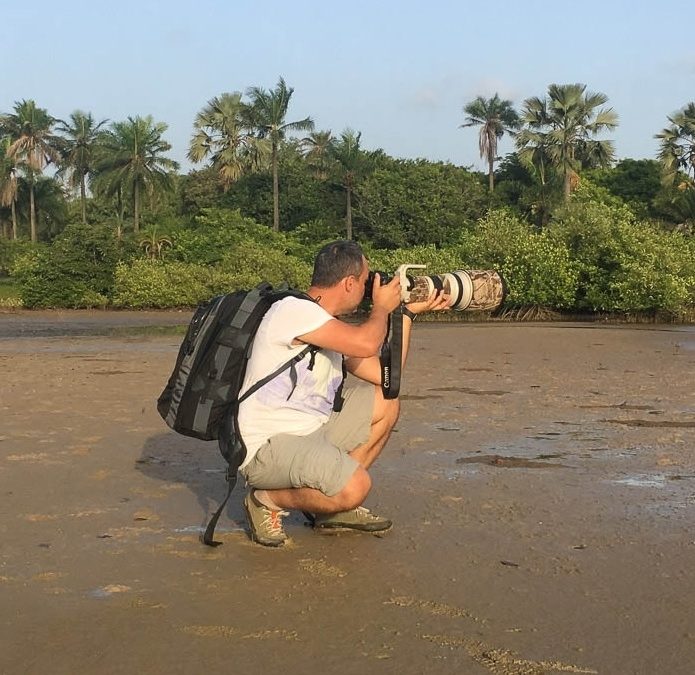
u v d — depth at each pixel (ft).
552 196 180.86
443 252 125.70
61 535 13.35
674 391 32.32
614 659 8.98
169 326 90.74
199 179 209.97
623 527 13.87
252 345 12.53
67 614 10.16
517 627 9.80
